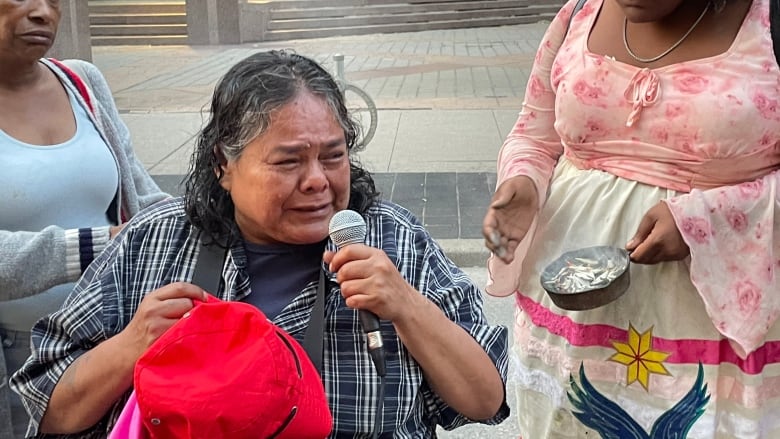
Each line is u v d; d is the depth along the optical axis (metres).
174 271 2.03
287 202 1.86
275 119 1.82
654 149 2.19
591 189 2.32
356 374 1.90
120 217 2.65
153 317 1.81
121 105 11.26
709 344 2.19
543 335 2.44
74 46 12.91
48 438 2.01
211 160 1.98
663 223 2.11
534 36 19.61
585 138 2.31
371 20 20.56
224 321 1.64
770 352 2.20
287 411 1.59
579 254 2.26
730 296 2.12
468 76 13.26
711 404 2.20
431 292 1.99
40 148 2.42
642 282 2.23
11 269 2.24
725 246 2.12
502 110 10.49
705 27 2.12
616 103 2.22
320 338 1.89
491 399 1.93
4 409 2.37
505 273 2.47
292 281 2.00
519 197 2.42
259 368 1.57
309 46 18.05
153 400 1.57
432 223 6.52
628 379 2.28
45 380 1.96
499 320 5.15
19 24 2.33
